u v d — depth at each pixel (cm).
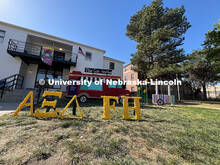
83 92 802
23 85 1080
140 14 1543
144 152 176
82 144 187
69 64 1174
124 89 878
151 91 1456
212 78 1375
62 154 158
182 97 1838
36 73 1188
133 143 204
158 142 213
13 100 720
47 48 1049
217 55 1273
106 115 382
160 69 1091
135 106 407
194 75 1441
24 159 142
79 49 1295
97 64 1484
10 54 938
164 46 1230
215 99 1684
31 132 227
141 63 1386
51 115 356
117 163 143
